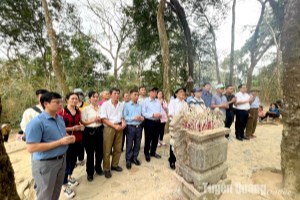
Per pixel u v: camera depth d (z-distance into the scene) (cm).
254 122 523
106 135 327
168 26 1085
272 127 673
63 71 1129
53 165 208
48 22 689
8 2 1024
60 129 221
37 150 192
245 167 333
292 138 223
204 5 1066
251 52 1360
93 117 321
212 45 1234
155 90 396
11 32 1127
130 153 363
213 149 199
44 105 209
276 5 995
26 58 1234
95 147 329
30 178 336
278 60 1123
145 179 319
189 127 211
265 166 337
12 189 138
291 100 223
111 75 1532
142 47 1188
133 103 370
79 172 353
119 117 342
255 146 456
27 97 826
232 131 595
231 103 490
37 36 1216
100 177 331
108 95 381
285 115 232
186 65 1122
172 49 1121
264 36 1291
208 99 478
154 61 1245
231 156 392
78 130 292
